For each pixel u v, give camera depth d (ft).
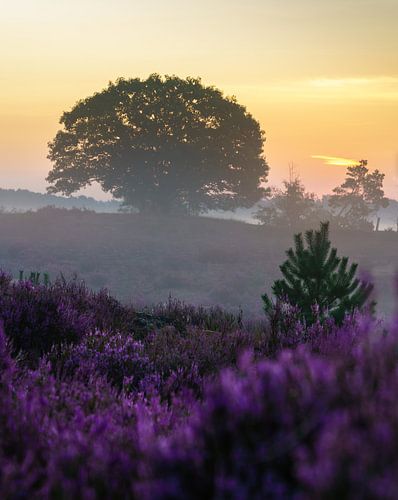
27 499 14.78
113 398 24.18
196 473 12.89
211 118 523.70
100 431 19.10
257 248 402.11
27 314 40.32
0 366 29.55
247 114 533.55
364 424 12.52
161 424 20.99
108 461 16.17
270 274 325.21
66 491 14.67
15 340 38.86
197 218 506.89
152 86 510.17
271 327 44.21
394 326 16.90
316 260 51.29
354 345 26.00
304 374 14.73
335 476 10.70
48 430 19.01
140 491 13.10
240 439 13.26
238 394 14.20
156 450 14.11
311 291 51.21
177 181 520.01
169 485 12.46
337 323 46.39
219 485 12.00
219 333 46.88
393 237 463.83
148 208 542.16
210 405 13.99
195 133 510.99
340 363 15.28
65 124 519.19
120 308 56.65
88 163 519.60
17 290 44.55
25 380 26.32
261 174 536.42
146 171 509.76
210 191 552.00
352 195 647.97
